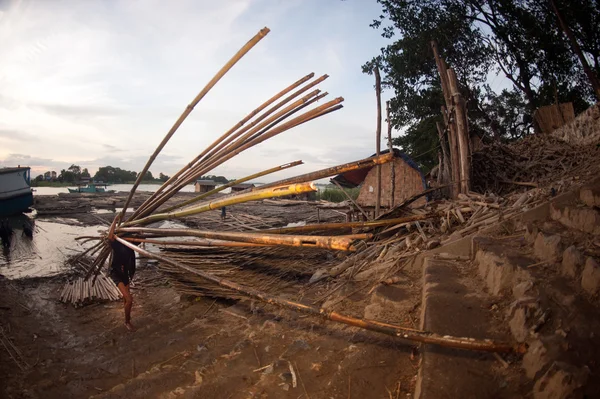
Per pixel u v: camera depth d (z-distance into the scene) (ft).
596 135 31.19
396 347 10.35
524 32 54.60
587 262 8.69
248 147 15.42
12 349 15.39
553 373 6.38
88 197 92.58
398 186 28.53
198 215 52.01
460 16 55.36
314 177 11.32
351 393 8.61
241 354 12.26
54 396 11.87
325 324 13.48
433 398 6.88
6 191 62.95
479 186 29.14
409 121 61.36
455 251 15.15
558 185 17.19
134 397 10.55
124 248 17.92
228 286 11.47
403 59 57.41
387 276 15.64
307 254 20.80
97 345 15.67
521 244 12.64
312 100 14.96
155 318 18.44
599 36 51.75
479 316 9.32
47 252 34.81
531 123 61.41
